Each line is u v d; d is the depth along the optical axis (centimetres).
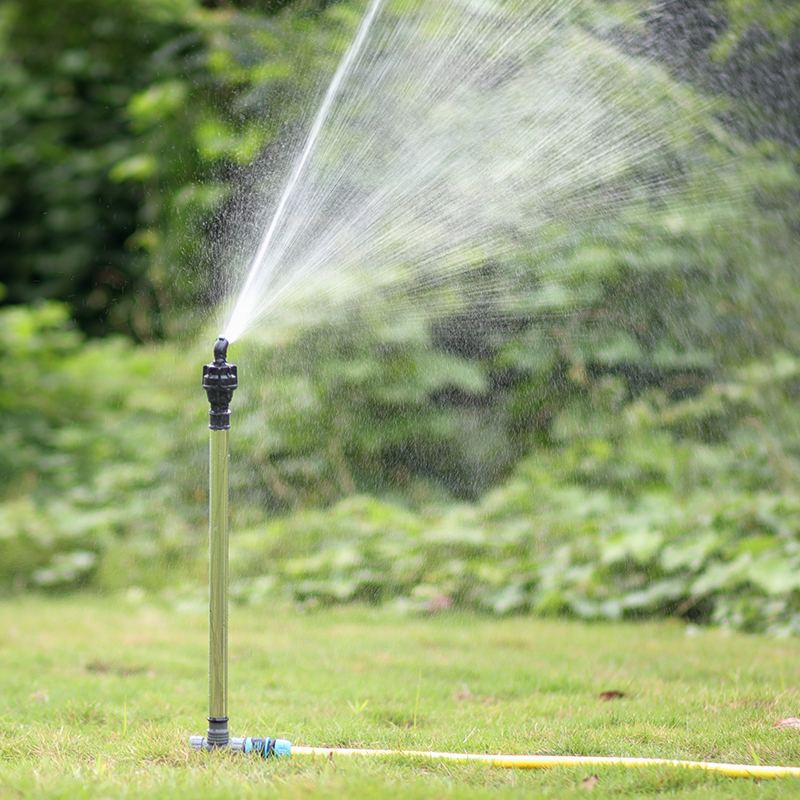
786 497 1733
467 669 1287
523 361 2061
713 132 1819
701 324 2011
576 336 2027
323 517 1953
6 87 3108
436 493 2123
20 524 2048
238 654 1396
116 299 2995
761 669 1252
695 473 1873
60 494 2281
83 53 2964
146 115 2462
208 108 2364
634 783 787
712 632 1560
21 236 3106
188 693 1155
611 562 1719
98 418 2477
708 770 810
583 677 1224
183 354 2312
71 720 1027
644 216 1877
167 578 1925
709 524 1725
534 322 2019
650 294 2002
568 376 2072
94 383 2492
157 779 780
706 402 1936
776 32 1777
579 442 1967
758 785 773
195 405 2192
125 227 3000
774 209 1933
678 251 1931
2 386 2477
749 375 1948
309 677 1252
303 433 2109
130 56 2966
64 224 2997
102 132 3091
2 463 2373
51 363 2575
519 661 1344
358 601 1803
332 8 2089
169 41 2820
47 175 3002
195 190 2312
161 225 2434
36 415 2484
